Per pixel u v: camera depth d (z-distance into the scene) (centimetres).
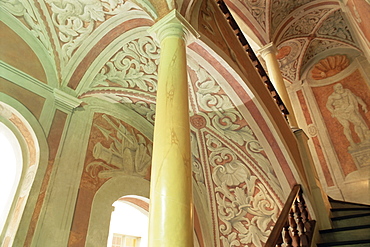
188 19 411
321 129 1126
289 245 438
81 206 469
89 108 561
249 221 663
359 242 450
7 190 447
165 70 343
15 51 464
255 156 617
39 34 494
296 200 550
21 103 443
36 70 486
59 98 502
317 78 1231
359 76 1130
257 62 657
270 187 638
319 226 571
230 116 570
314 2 1091
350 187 974
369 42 759
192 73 508
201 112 584
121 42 513
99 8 477
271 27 1065
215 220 688
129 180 572
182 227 239
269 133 563
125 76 554
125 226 854
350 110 1099
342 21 1120
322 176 1044
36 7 470
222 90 526
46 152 450
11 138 457
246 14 1016
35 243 389
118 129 602
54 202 434
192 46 443
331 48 1231
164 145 286
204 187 696
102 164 538
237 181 668
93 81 545
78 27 499
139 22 482
